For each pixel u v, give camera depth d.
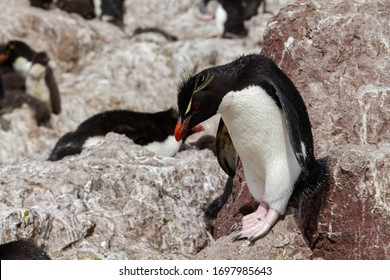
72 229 13.05
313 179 12.30
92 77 26.94
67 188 13.92
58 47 27.53
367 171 12.22
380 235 12.19
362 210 12.25
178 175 14.81
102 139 16.72
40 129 23.14
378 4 14.41
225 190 14.88
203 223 14.45
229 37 31.86
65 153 18.14
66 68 27.61
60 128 24.17
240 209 13.58
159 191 14.29
